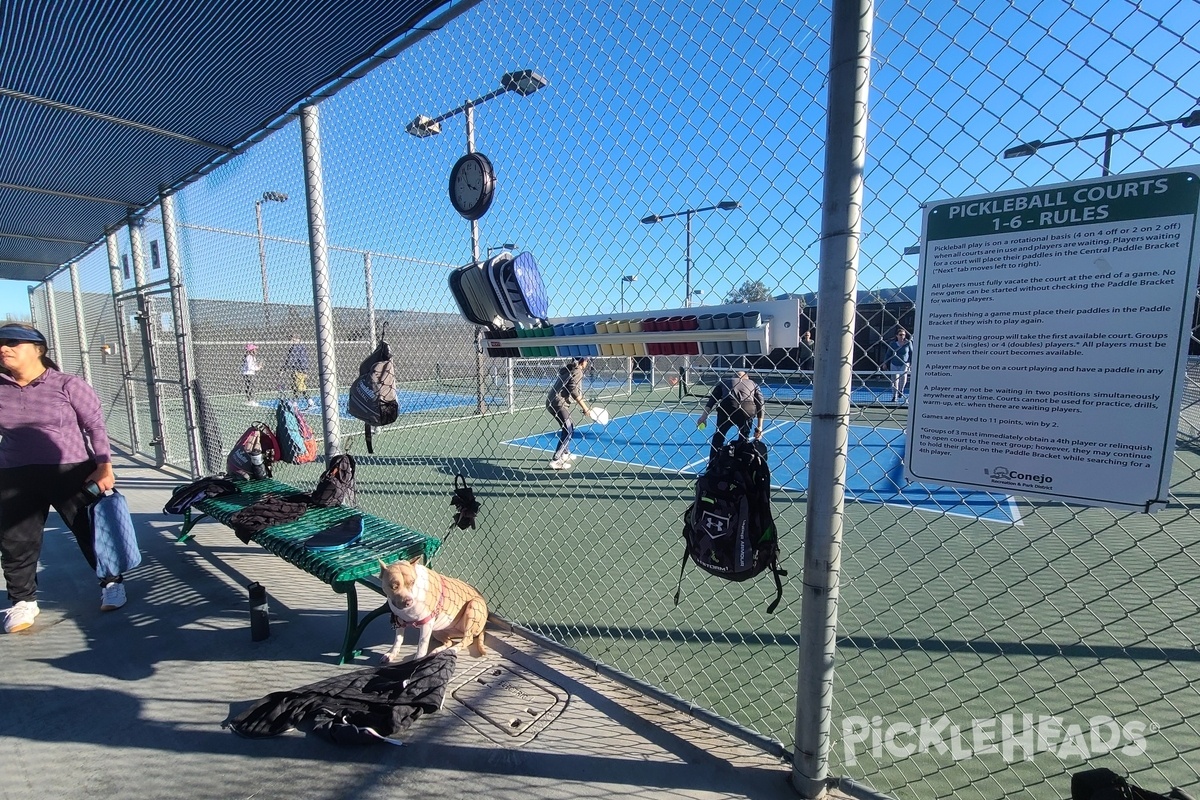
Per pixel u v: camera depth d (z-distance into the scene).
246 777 2.16
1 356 3.34
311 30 3.27
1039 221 1.48
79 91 3.86
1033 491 1.57
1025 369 1.54
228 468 5.06
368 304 8.59
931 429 1.71
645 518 5.57
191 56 3.46
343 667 2.93
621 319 2.62
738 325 2.17
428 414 12.44
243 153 4.96
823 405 1.84
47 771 2.20
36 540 3.44
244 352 7.80
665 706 2.59
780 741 2.36
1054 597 3.62
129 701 2.64
